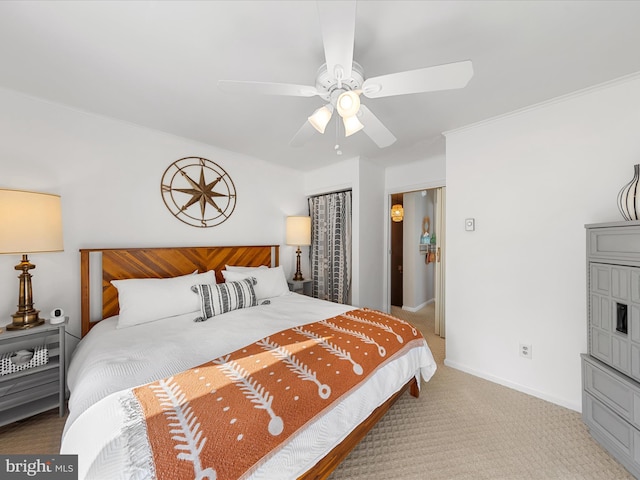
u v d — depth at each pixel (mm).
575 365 1855
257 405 993
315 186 3824
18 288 1871
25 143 1894
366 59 1479
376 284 3621
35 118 1929
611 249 1517
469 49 1406
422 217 4883
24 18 1202
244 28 1269
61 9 1157
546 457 1468
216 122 2309
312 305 2465
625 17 1184
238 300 2334
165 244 2584
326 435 1126
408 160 3406
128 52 1445
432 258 5066
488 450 1516
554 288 1943
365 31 1271
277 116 2193
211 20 1221
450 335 2525
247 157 3244
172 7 1146
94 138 2180
